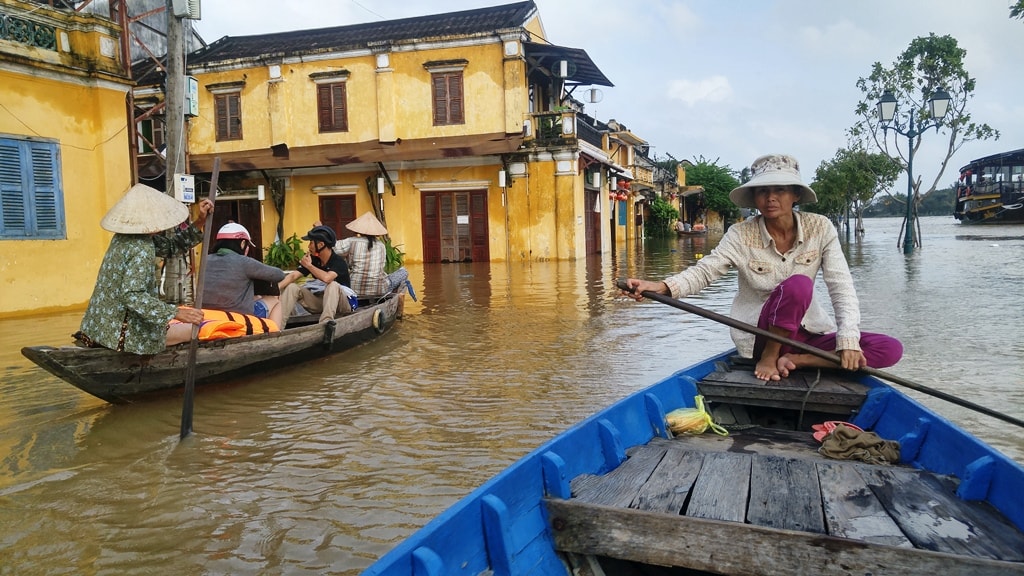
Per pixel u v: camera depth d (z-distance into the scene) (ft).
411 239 67.41
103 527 11.00
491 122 64.08
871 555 6.91
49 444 14.79
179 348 17.44
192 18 29.45
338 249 29.07
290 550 10.24
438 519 6.99
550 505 8.18
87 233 35.42
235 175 70.64
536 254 65.00
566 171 63.72
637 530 7.74
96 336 16.29
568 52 64.08
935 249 70.13
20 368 21.86
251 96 68.90
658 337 25.50
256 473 13.10
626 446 10.80
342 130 67.10
